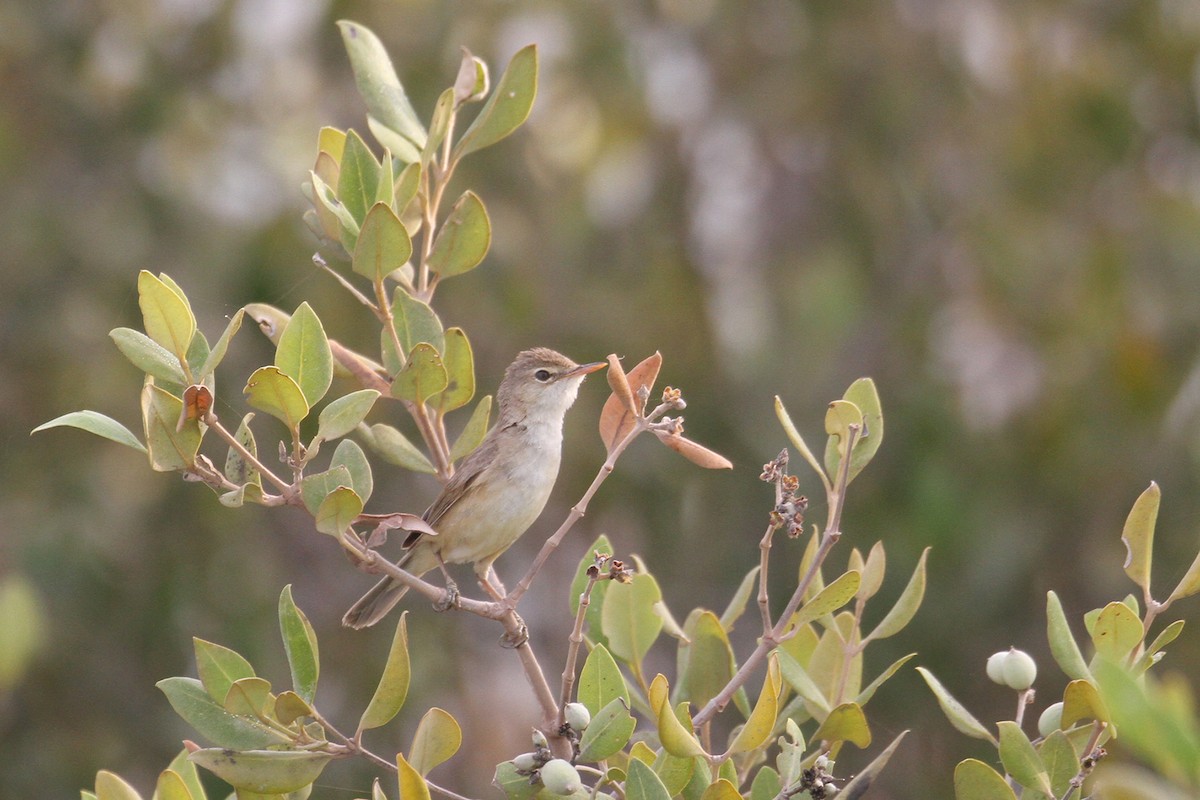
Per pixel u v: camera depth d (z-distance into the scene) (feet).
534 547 55.93
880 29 54.13
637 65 54.34
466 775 52.08
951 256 52.90
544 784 18.72
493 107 23.45
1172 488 47.01
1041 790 18.40
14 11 51.57
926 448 48.52
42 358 49.06
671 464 50.44
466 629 53.52
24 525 47.70
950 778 45.14
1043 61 54.03
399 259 21.27
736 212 57.77
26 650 22.97
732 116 55.31
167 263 50.42
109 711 47.29
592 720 19.39
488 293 51.03
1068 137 52.95
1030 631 46.68
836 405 20.54
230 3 53.26
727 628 22.89
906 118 53.72
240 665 19.39
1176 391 48.32
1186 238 50.52
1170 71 53.47
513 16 53.26
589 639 22.79
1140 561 19.24
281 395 18.75
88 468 49.19
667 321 53.52
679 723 18.01
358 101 54.49
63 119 51.39
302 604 52.16
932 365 50.98
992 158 53.36
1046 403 49.26
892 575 46.29
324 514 18.80
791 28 55.06
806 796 19.69
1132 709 12.69
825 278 53.11
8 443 48.78
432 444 23.27
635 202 56.39
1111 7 54.13
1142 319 49.39
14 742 46.16
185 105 52.44
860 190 53.72
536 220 53.26
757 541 49.88
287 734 18.99
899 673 45.85
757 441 50.83
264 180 52.75
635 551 51.55
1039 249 51.60
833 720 19.29
